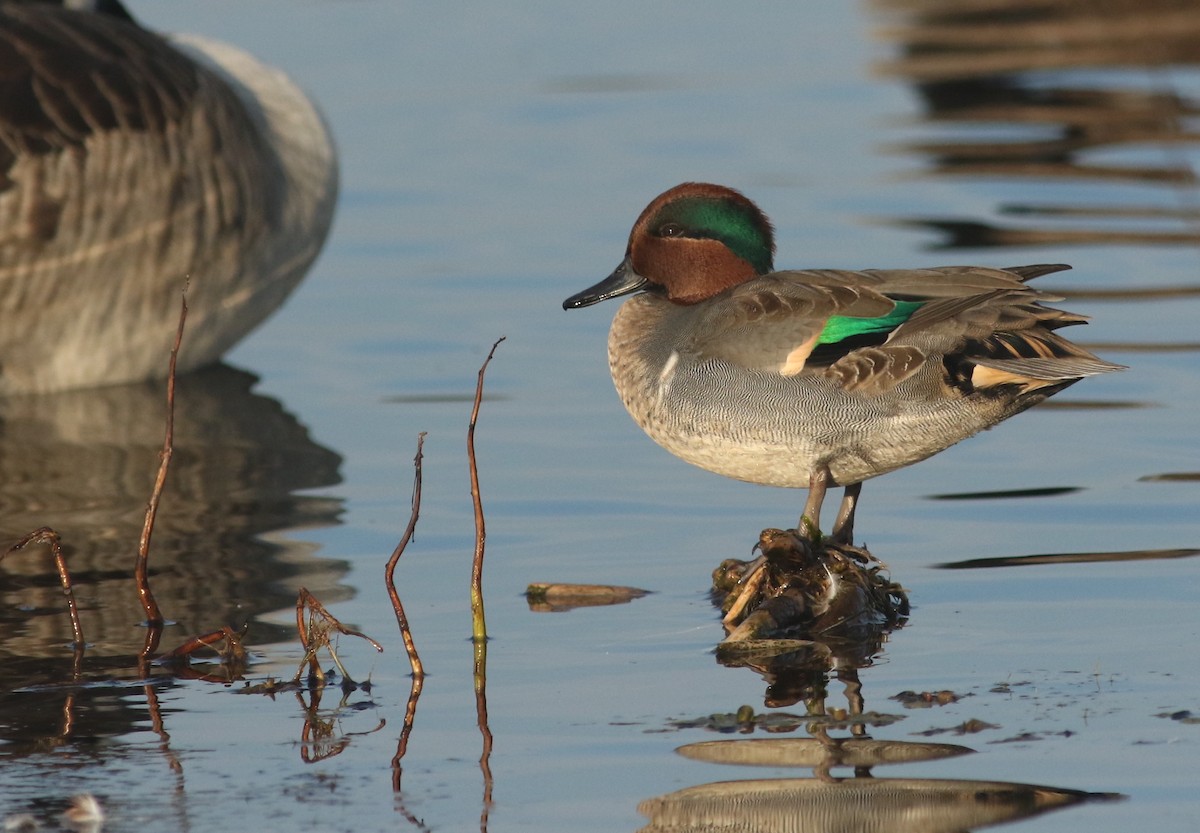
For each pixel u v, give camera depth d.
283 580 10.59
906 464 10.45
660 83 25.34
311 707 8.60
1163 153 21.03
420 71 26.09
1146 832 6.99
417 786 7.62
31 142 14.55
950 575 10.35
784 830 7.12
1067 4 27.33
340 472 12.83
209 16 28.67
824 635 9.45
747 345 10.30
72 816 7.33
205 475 12.81
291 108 16.58
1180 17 26.53
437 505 12.02
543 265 18.02
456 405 14.45
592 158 21.77
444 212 19.89
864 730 8.10
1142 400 13.82
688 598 10.16
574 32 28.59
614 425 13.83
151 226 15.02
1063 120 22.78
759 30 28.55
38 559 11.04
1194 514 11.27
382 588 10.42
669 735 8.12
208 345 15.92
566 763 7.84
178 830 7.20
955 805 7.29
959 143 21.95
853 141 22.25
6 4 15.70
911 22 27.89
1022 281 10.12
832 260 17.16
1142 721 8.10
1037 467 12.45
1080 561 10.50
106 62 15.08
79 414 14.67
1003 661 8.97
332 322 16.81
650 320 11.27
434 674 9.02
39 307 14.90
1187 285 16.36
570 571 10.65
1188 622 9.41
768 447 10.30
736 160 21.45
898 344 9.92
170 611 10.07
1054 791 7.39
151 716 8.52
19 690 8.88
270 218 15.91
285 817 7.32
